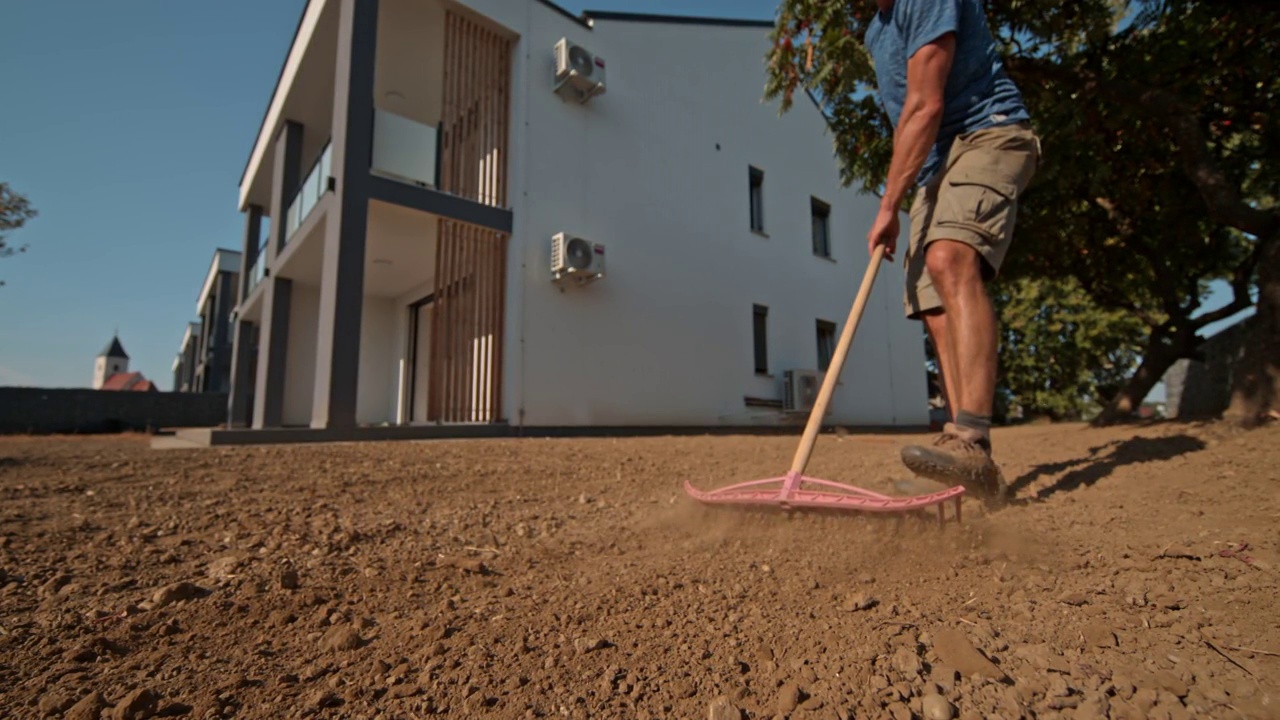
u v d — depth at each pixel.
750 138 12.55
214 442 5.83
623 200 9.81
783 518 2.20
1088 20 4.65
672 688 1.16
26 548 2.08
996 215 2.31
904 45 2.62
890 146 5.73
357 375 6.97
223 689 1.17
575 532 2.56
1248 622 1.26
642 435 9.02
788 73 5.58
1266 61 4.41
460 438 7.22
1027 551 1.81
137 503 2.94
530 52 8.81
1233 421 3.25
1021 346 19.66
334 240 7.13
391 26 8.46
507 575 1.92
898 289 16.00
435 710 1.11
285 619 1.52
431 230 8.27
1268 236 3.43
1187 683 1.08
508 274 8.30
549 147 8.87
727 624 1.44
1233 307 4.91
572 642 1.37
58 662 1.28
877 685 1.12
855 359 14.27
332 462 4.52
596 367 9.05
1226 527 1.86
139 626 1.48
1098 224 6.29
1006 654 1.24
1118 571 1.62
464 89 8.29
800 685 1.15
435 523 2.71
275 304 10.70
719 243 11.45
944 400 2.73
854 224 15.17
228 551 2.14
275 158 11.43
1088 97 4.67
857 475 3.63
